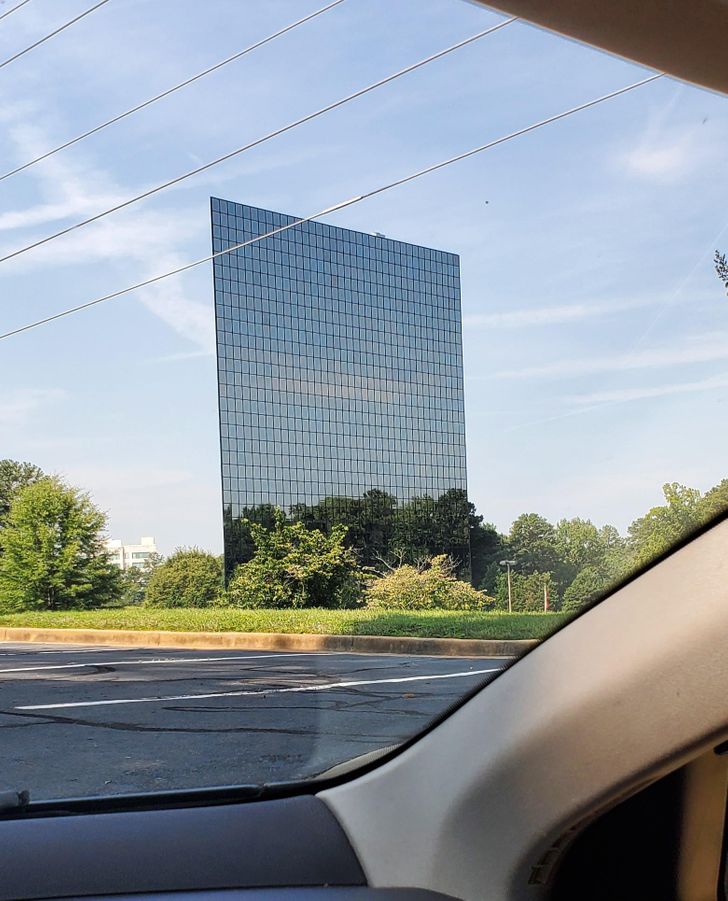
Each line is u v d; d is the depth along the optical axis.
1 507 18.64
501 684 1.38
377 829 1.46
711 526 1.20
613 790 1.20
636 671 1.19
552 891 1.34
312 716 3.56
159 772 2.63
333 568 15.12
